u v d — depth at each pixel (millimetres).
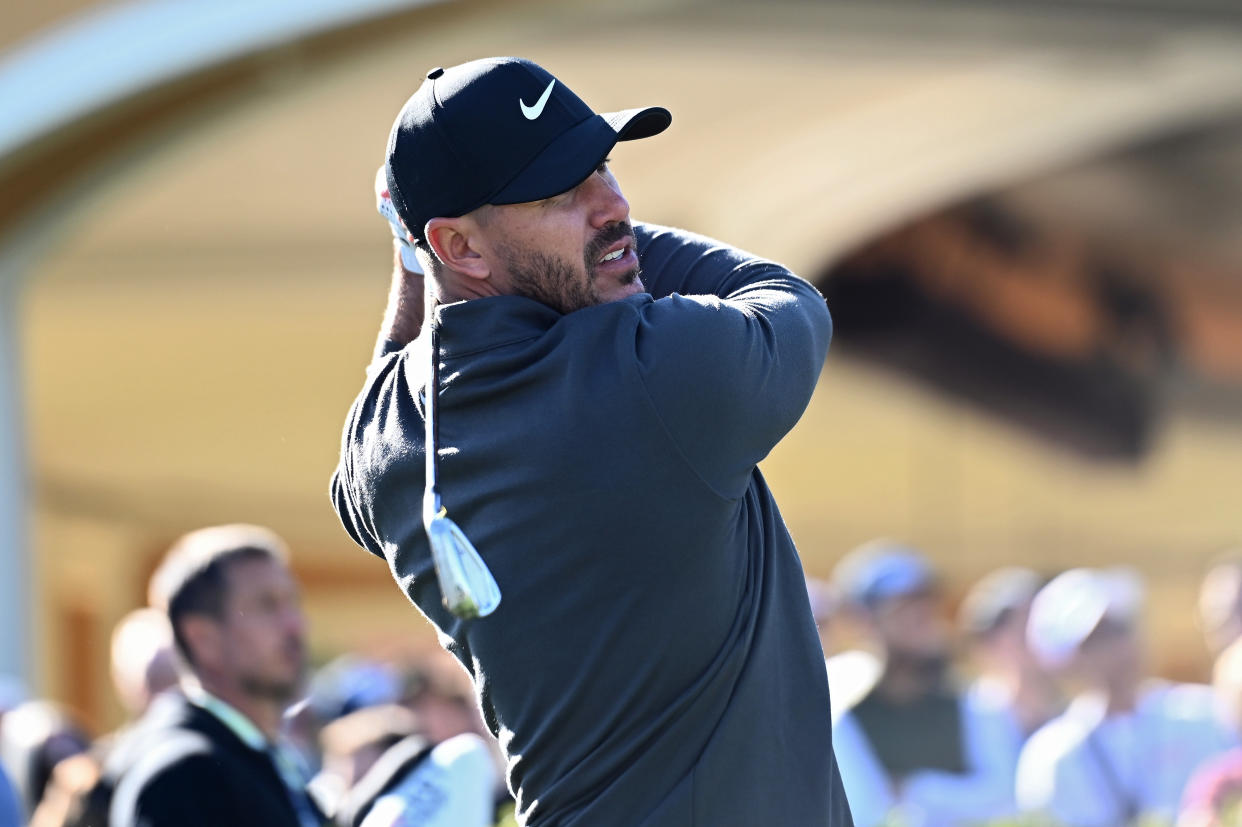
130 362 40062
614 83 32031
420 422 6613
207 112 24734
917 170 37656
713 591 6168
